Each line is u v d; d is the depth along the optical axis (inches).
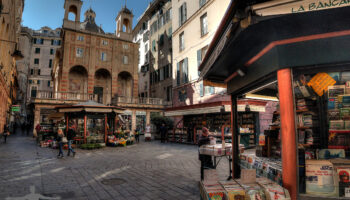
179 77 921.5
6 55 795.4
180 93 912.9
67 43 1068.5
